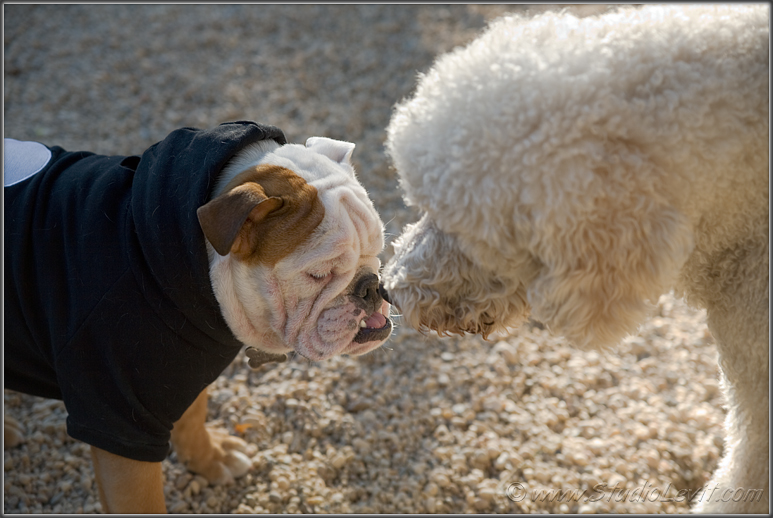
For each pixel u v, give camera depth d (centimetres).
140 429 193
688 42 159
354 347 215
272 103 496
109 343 185
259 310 202
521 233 161
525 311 195
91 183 205
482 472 287
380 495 276
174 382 195
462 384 332
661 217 152
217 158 189
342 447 296
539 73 155
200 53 545
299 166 208
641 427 305
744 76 154
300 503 268
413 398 324
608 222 153
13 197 204
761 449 189
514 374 339
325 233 196
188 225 185
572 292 160
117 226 194
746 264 174
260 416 305
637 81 155
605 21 173
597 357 352
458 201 160
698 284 187
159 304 188
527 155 150
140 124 476
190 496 268
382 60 546
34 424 296
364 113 496
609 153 151
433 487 277
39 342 200
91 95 496
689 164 154
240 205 175
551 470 285
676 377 337
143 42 553
